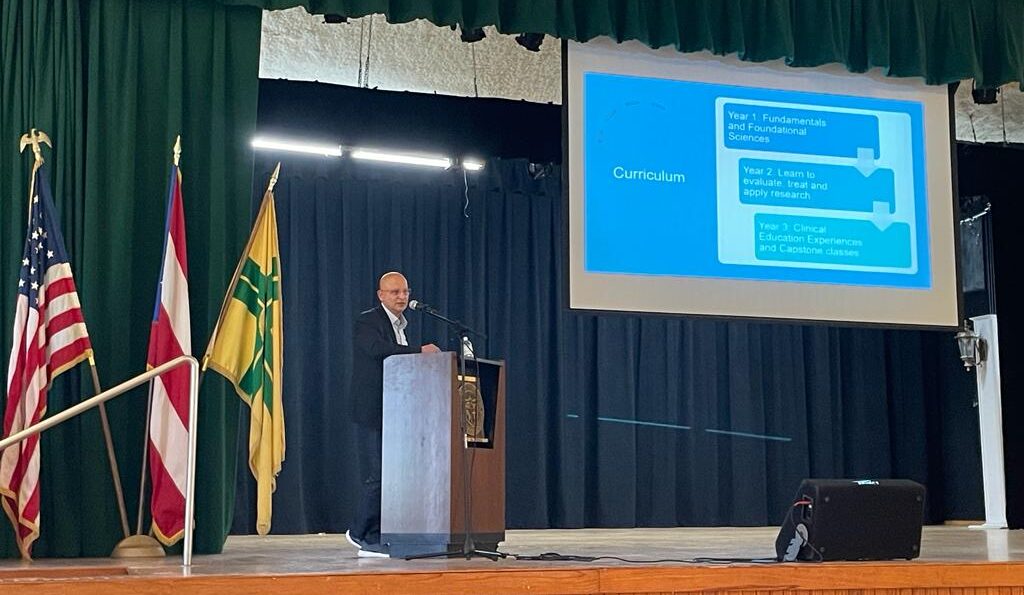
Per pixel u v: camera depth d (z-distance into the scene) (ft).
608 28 18.98
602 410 31.81
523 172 31.53
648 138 19.38
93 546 16.62
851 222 20.04
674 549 17.76
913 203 20.42
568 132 18.99
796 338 34.53
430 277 30.32
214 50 18.13
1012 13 21.42
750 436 33.55
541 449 30.91
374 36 24.85
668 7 19.47
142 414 17.24
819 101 20.29
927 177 20.61
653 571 12.29
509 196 31.32
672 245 19.20
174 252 16.90
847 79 20.51
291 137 24.63
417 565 12.99
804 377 34.58
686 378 33.09
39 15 17.51
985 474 29.84
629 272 18.93
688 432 32.91
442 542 14.06
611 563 13.08
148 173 17.76
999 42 21.24
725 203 19.54
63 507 16.65
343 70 26.76
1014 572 13.37
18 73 17.33
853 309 19.80
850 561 13.26
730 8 19.84
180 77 17.92
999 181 29.94
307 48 25.52
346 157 29.01
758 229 19.61
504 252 31.14
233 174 18.07
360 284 29.43
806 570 12.71
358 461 28.63
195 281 17.72
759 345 34.06
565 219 18.76
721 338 33.88
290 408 28.07
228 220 17.95
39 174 16.71
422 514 14.26
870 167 20.31
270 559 14.99
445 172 30.63
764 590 12.55
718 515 33.17
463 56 25.94
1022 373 31.83
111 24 17.78
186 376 16.71
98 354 17.10
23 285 16.29
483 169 30.89
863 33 20.51
